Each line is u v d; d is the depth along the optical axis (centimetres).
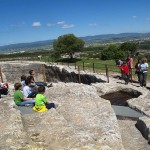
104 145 834
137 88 1756
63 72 2948
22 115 1093
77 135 889
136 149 966
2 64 3509
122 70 2008
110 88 1767
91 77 2400
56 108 1269
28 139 870
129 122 1217
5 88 1838
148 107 1356
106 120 1098
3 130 927
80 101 1390
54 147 819
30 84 1675
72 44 6009
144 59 1905
